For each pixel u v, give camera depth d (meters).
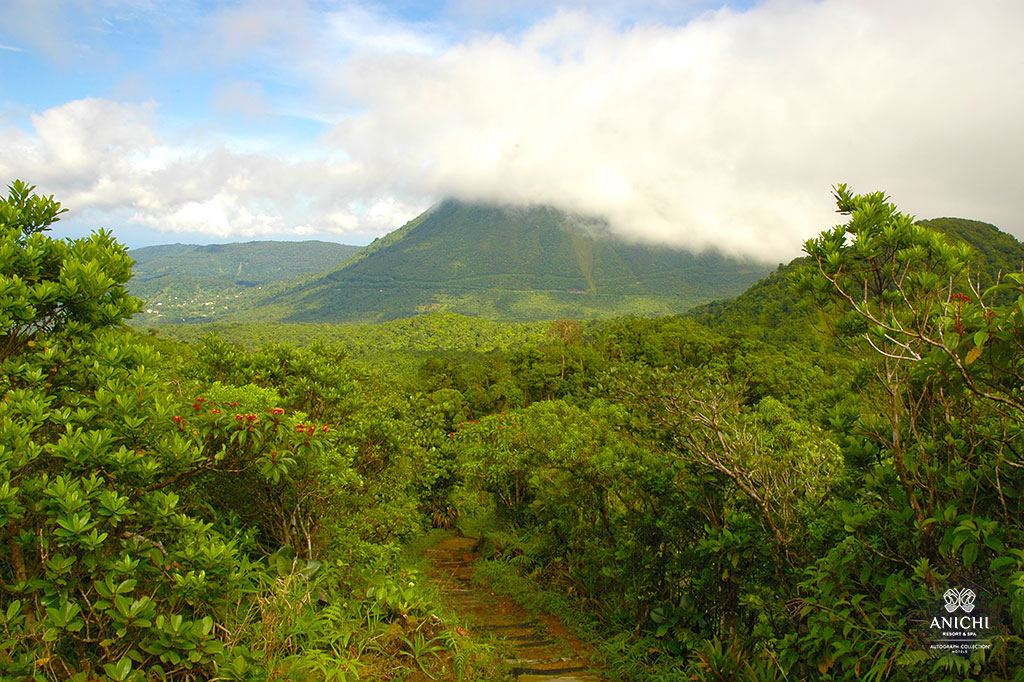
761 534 3.90
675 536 4.69
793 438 4.67
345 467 5.32
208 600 3.12
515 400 29.02
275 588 3.82
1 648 2.46
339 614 4.02
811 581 3.11
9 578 2.87
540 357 39.59
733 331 42.66
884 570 2.94
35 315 3.07
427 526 10.77
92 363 3.23
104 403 2.88
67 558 2.66
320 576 4.45
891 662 2.68
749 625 4.09
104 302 3.38
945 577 2.57
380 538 6.22
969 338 2.17
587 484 5.83
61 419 2.76
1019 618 2.20
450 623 4.70
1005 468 2.67
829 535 3.36
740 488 3.94
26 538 2.57
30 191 3.51
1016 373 2.17
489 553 8.62
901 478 2.84
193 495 4.04
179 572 3.00
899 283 3.19
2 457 2.37
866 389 3.44
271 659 3.29
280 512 4.72
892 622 2.78
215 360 7.02
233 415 3.34
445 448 11.58
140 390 3.06
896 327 2.69
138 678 2.67
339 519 5.58
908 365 2.95
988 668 2.51
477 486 9.89
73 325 3.26
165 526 3.01
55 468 2.84
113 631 2.88
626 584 5.19
